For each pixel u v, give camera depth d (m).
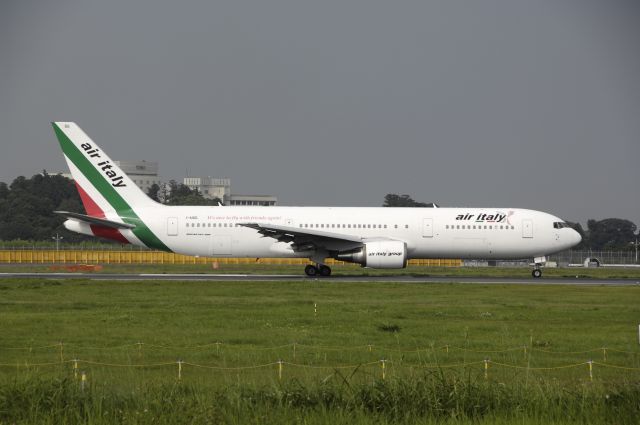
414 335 104.62
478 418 60.25
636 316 126.69
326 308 133.62
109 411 58.91
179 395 62.31
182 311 128.12
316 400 62.31
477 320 120.81
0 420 57.44
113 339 98.88
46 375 73.88
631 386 65.81
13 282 182.12
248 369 79.94
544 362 86.44
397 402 62.25
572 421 59.69
